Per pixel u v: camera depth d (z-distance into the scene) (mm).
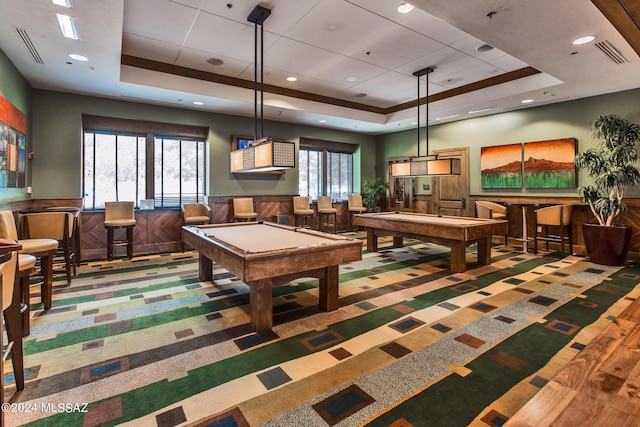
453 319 3055
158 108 6398
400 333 2779
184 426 1715
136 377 2168
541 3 2965
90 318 3119
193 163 7164
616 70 4535
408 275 4562
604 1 2643
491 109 6801
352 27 4086
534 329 2836
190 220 6223
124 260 5594
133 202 5926
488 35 3541
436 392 1983
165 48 4695
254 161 3834
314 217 8703
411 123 8156
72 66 4332
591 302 3471
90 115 5863
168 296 3740
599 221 5375
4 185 3934
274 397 1950
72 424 1735
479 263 5148
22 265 2615
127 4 3572
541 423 955
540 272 4691
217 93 5781
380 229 6008
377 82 6199
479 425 1703
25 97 4844
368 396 1951
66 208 4859
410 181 9094
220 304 3492
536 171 6594
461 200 7918
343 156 9688
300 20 3918
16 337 1998
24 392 2004
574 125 6082
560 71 4566
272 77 5945
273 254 2732
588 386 1113
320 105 7113
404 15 3820
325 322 3016
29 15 3025
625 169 4875
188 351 2504
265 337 2730
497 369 2229
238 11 3719
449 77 5914
